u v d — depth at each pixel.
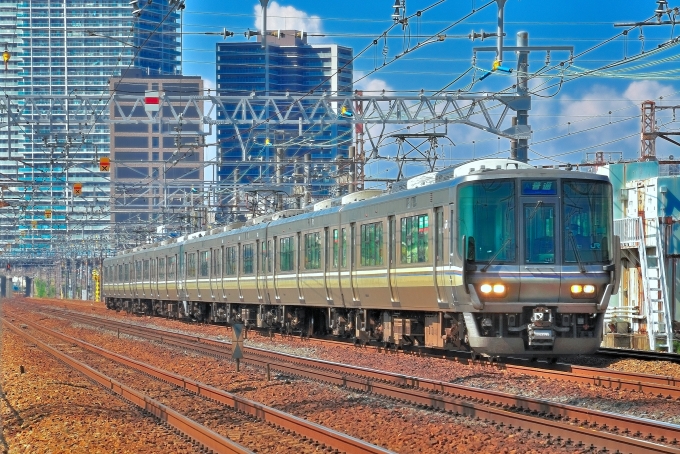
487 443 18.14
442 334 33.22
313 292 45.16
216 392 26.42
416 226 33.97
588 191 30.47
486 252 30.03
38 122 54.41
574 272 29.98
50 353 46.34
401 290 35.38
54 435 21.41
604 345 45.88
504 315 30.39
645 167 51.25
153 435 21.08
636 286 47.78
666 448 15.82
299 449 18.41
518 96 47.22
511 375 28.53
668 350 41.38
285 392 27.39
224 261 60.78
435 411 22.48
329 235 43.09
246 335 54.09
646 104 55.50
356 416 22.25
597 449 17.22
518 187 30.09
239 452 17.17
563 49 41.88
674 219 46.53
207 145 53.38
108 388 31.03
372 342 41.69
